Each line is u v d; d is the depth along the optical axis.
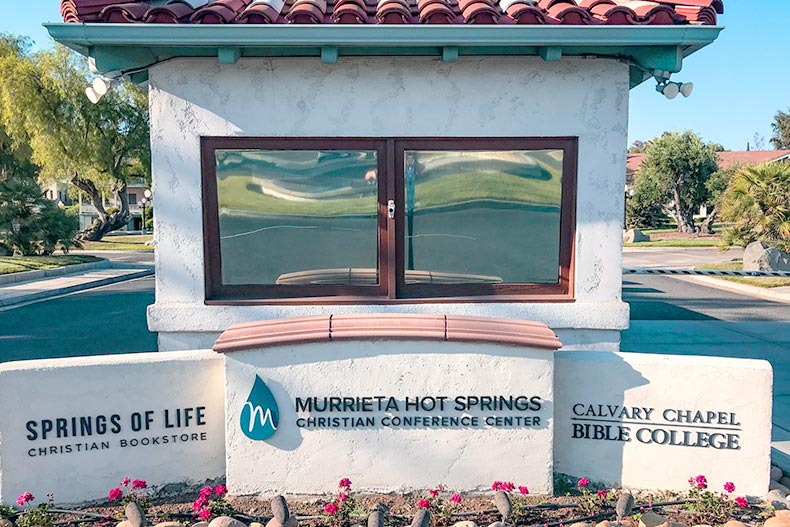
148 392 4.17
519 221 5.17
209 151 5.00
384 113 4.97
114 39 4.30
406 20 4.37
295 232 5.14
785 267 19.47
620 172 5.02
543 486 4.15
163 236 4.98
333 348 4.08
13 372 3.96
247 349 4.04
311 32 4.32
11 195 24.25
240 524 3.64
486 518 3.88
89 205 58.28
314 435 4.12
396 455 4.14
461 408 4.12
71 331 10.90
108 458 4.13
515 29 4.34
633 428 4.25
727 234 21.97
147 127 34.38
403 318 4.22
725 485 4.01
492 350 4.09
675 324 11.12
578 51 4.79
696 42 4.45
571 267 5.15
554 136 5.02
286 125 4.95
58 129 32.00
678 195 43.22
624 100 4.97
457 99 4.96
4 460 3.96
